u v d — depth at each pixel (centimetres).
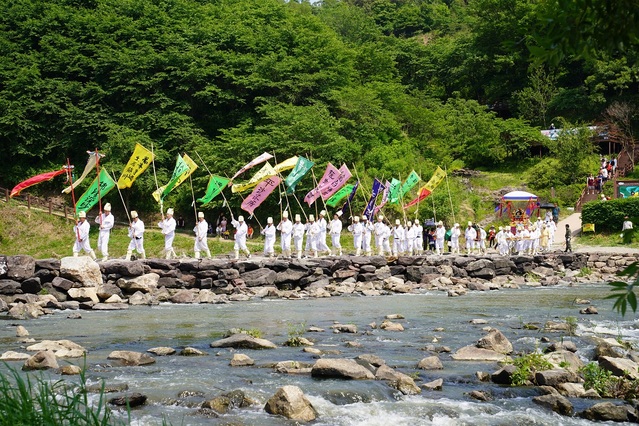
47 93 5725
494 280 3488
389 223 4956
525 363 1198
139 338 1580
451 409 964
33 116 5716
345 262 3183
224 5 7100
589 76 7344
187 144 5441
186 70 5838
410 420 916
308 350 1380
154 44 6084
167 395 998
